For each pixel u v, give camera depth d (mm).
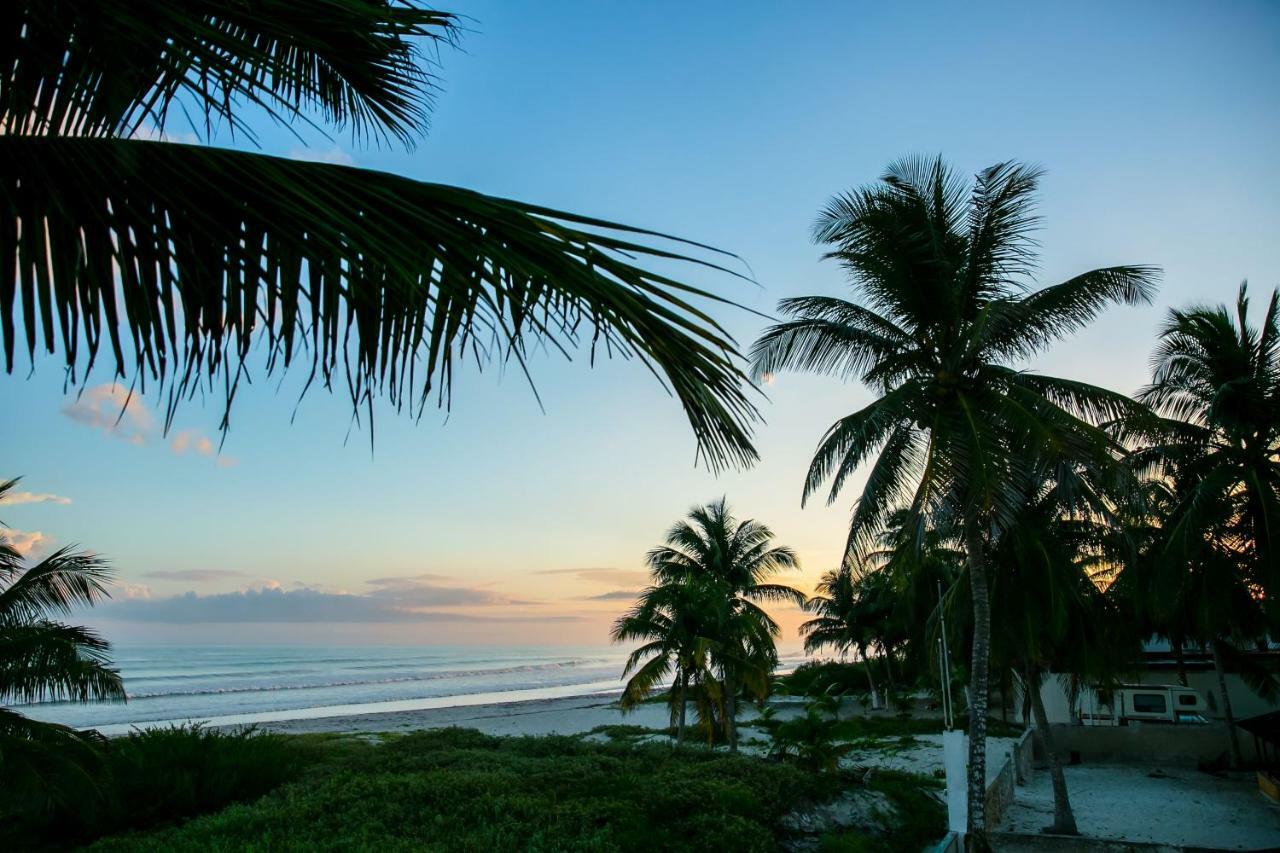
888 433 14906
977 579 14602
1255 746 24922
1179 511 20125
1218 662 25094
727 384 1778
